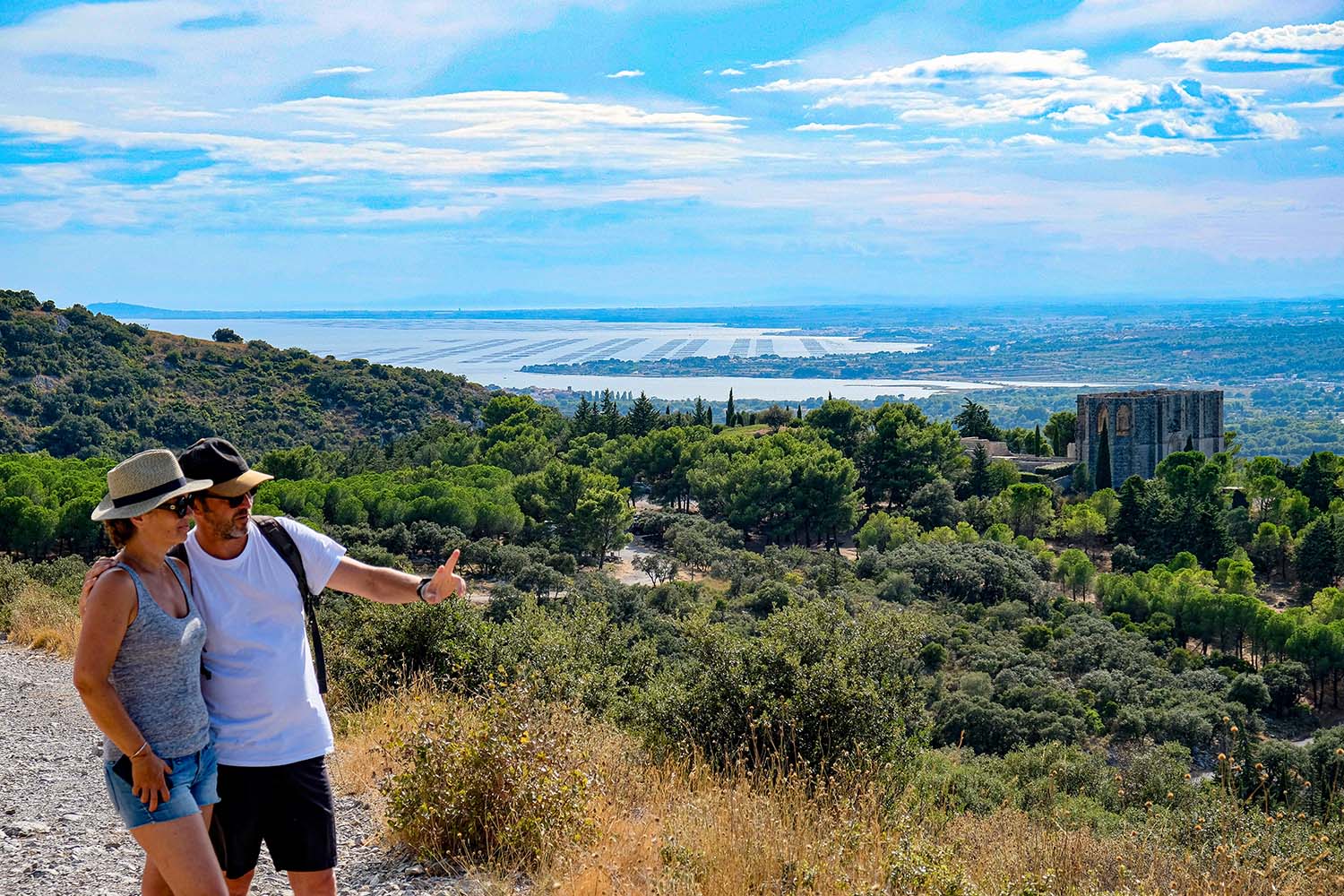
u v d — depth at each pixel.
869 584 60.09
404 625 10.80
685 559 69.25
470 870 5.06
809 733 7.92
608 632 14.99
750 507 80.25
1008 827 6.50
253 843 3.77
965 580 62.66
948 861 4.98
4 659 12.17
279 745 3.74
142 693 3.47
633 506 88.25
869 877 4.85
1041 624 55.72
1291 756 20.80
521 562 61.59
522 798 5.35
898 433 95.25
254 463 78.56
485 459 95.62
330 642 10.91
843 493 81.56
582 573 62.12
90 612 3.42
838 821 5.85
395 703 8.85
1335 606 59.03
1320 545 70.06
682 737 8.08
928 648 48.09
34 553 54.59
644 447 95.12
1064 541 83.44
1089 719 40.00
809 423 106.38
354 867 5.23
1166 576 64.12
